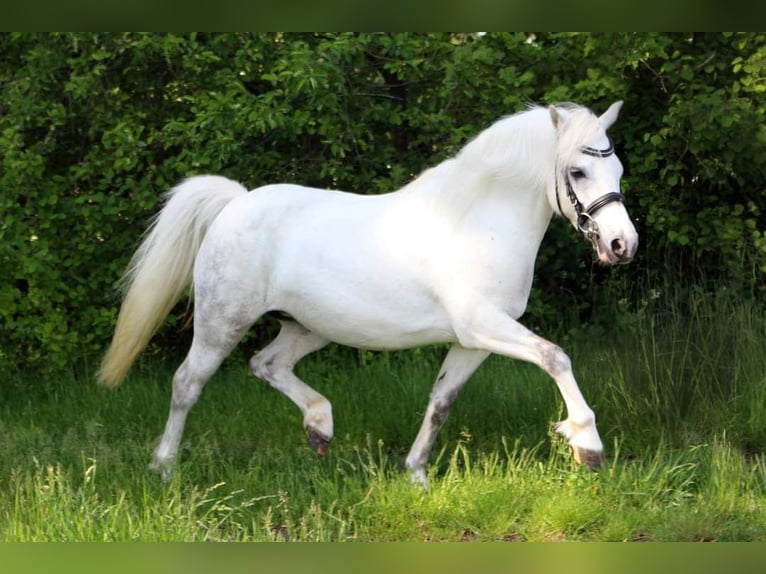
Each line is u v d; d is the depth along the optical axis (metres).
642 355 8.35
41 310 9.57
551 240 10.17
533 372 9.02
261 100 8.91
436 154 9.82
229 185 7.38
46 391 9.27
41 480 6.38
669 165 9.60
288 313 7.06
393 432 8.05
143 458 7.16
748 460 7.49
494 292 6.40
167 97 9.91
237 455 7.47
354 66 9.53
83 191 9.95
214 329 7.05
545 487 6.36
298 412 8.49
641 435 7.62
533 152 6.43
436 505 6.17
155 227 7.34
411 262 6.53
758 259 9.68
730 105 9.14
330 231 6.78
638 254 10.43
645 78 10.00
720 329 8.47
